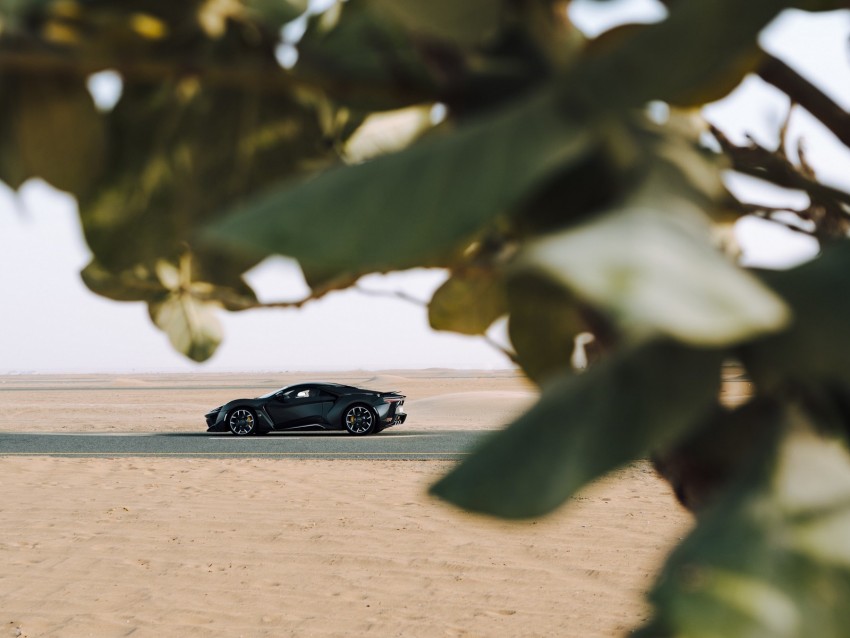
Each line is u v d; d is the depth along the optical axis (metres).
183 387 92.81
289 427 24.20
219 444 22.22
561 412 0.31
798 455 0.32
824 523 0.30
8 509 13.55
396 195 0.30
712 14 0.32
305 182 0.30
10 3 0.47
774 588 0.28
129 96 0.55
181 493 14.74
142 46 0.50
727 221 0.36
